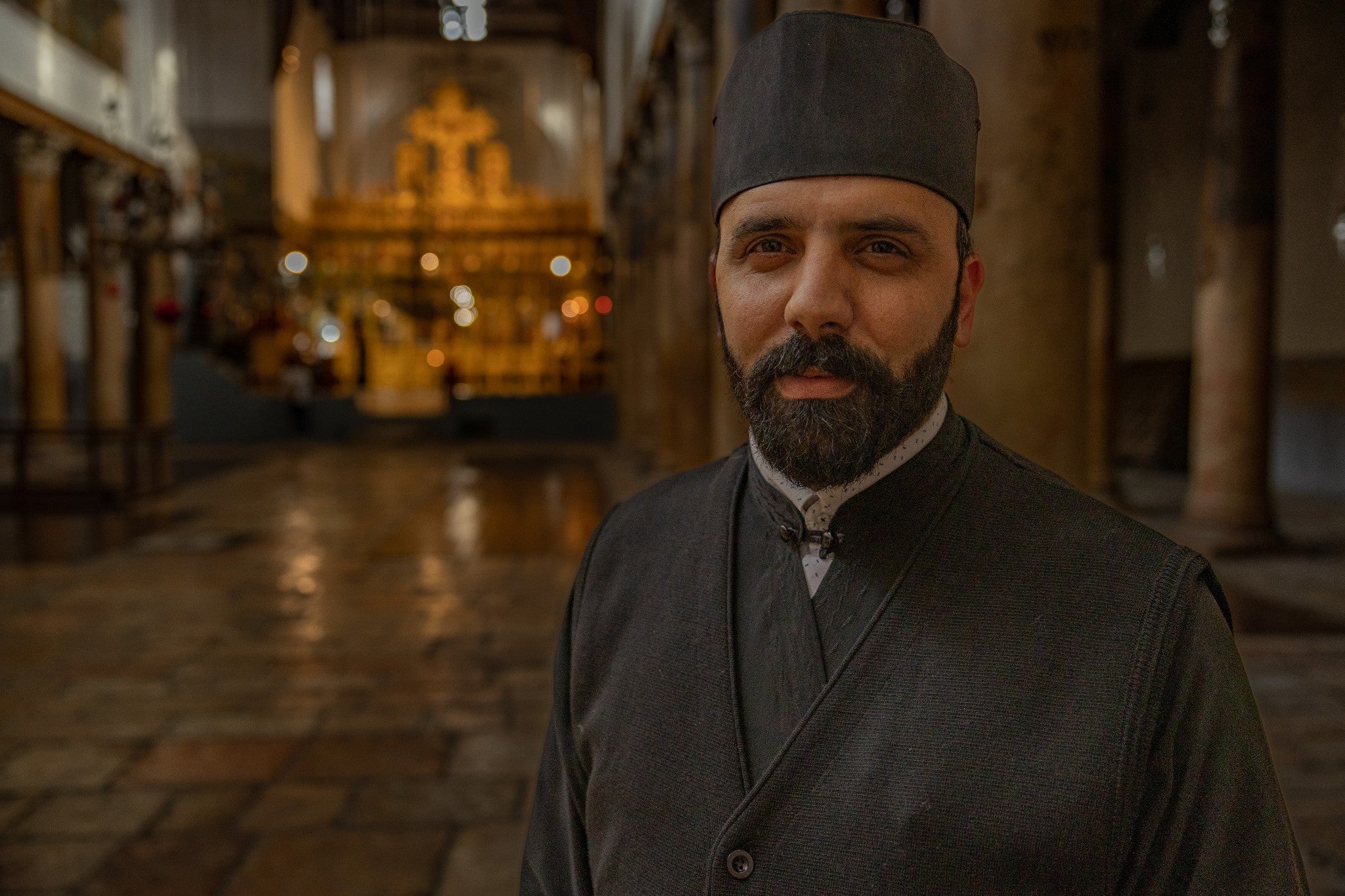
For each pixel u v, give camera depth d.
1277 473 11.98
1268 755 0.79
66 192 18.61
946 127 0.85
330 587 7.19
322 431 23.20
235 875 3.01
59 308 15.89
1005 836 0.73
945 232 0.85
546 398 24.45
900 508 0.85
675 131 13.07
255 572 7.75
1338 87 10.50
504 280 28.14
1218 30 7.75
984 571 0.82
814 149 0.81
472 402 24.36
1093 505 0.87
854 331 0.81
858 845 0.76
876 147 0.81
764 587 0.88
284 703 4.60
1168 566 0.80
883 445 0.83
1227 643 0.79
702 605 0.90
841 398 0.81
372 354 28.00
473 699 4.66
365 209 28.14
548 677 5.02
